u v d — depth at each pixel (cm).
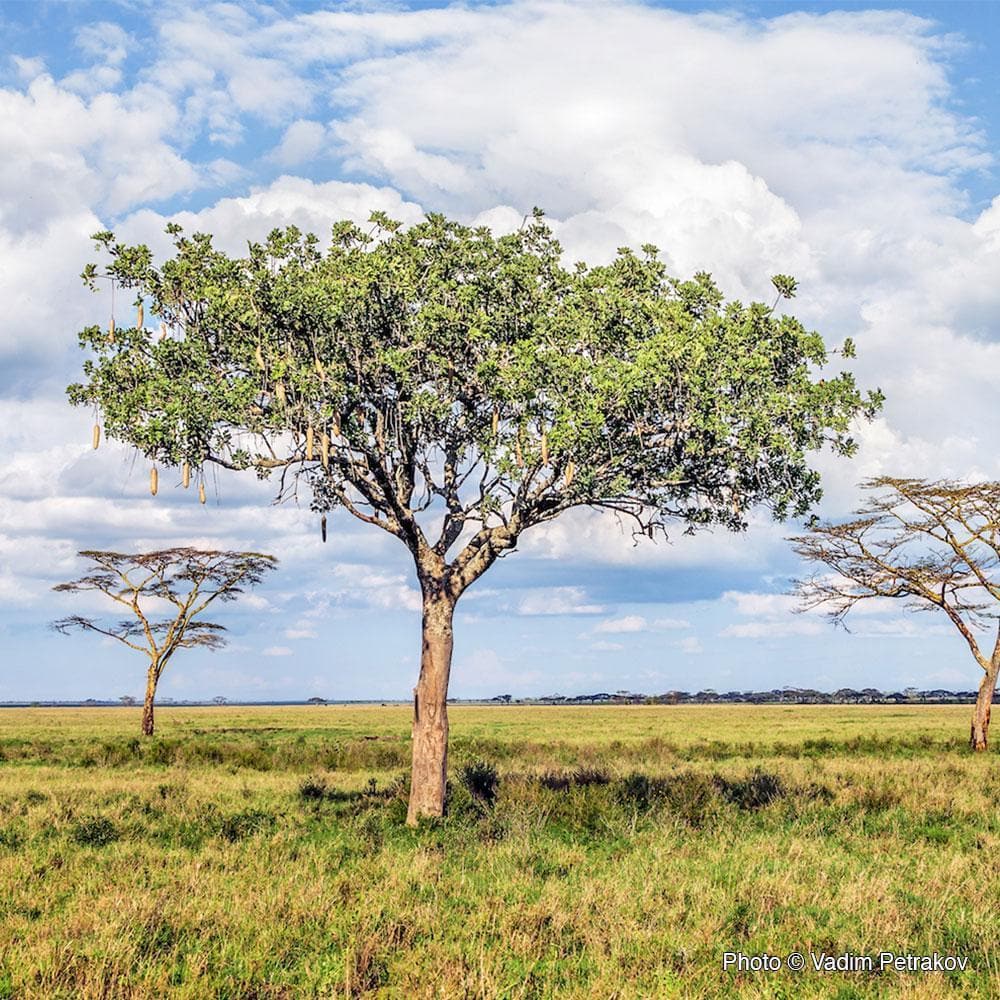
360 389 1644
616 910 1038
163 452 1568
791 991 839
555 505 1705
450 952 894
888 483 3744
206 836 1558
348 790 2359
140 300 1656
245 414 1598
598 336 1639
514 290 1697
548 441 1570
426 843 1492
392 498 1692
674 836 1561
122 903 1016
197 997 794
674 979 842
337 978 834
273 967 878
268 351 1611
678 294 1725
